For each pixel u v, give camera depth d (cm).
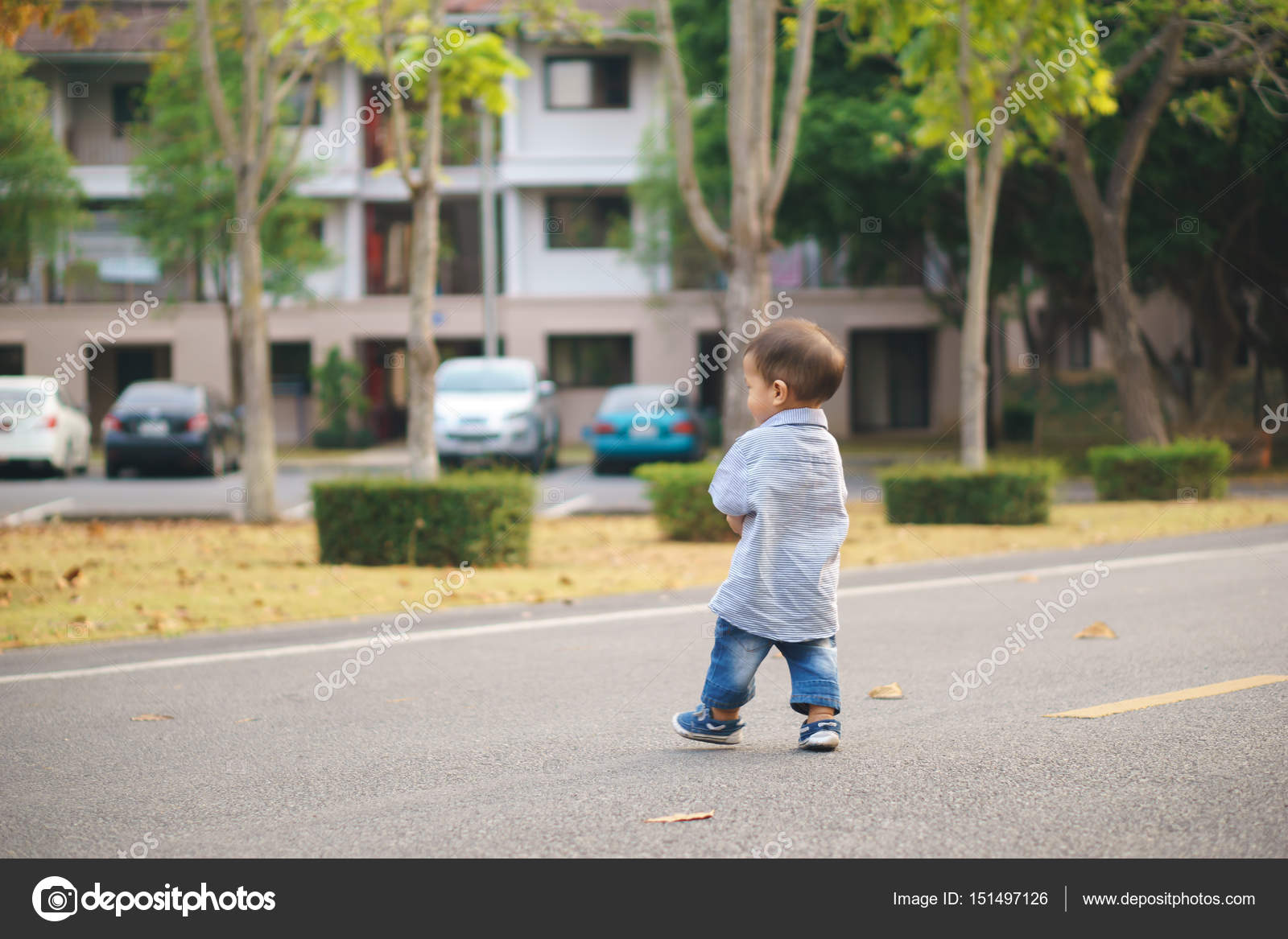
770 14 1568
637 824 415
